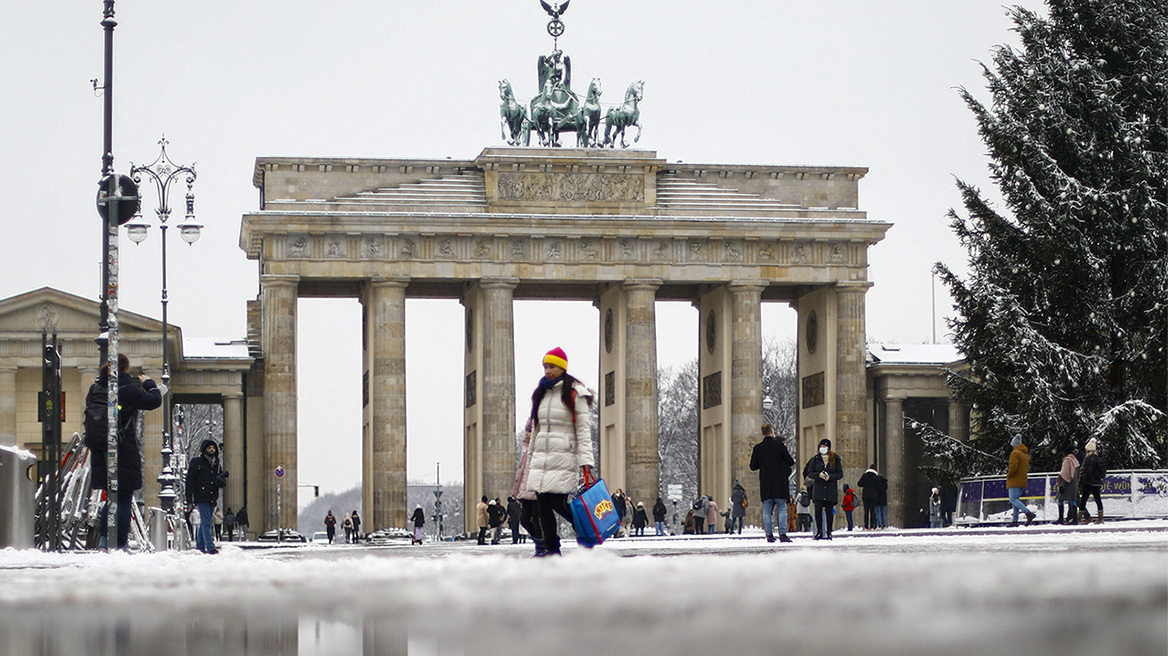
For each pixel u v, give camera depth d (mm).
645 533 157250
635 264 163625
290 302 158000
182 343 159375
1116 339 111375
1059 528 64438
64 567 22875
